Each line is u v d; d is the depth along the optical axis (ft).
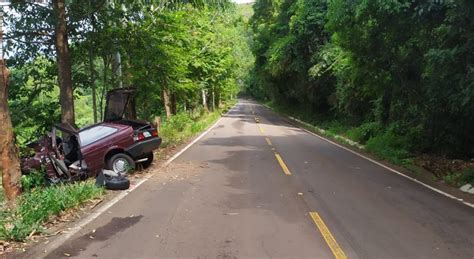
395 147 55.47
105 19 48.39
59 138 41.29
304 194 31.30
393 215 25.58
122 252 19.33
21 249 19.94
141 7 50.83
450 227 23.16
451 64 36.11
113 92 45.16
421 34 44.21
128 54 53.83
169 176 38.86
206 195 30.91
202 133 88.94
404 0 39.14
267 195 30.91
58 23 43.91
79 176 38.01
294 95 146.82
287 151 58.39
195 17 81.66
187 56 71.56
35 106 50.67
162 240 20.95
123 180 33.14
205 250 19.49
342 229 22.66
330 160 50.11
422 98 48.70
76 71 52.44
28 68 49.70
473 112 39.81
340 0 46.47
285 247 19.85
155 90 64.08
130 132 40.75
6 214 24.20
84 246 20.20
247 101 444.96
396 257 18.61
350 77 68.39
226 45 119.03
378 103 68.90
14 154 29.48
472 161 43.62
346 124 93.76
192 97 112.68
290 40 115.14
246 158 50.88
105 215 25.63
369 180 37.37
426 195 31.42
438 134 47.11
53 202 25.41
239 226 23.20
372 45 49.75
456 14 33.73
